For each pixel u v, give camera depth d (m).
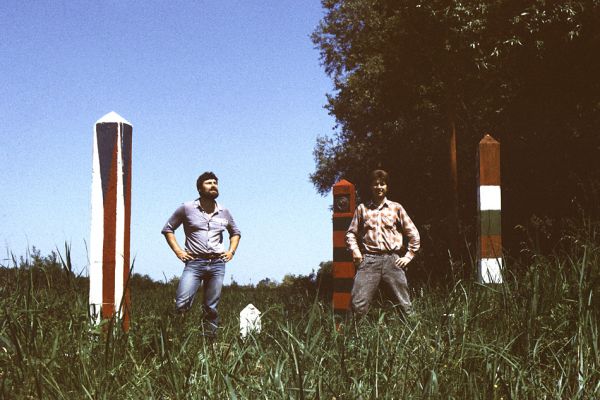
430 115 30.97
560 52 20.64
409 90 28.00
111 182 5.89
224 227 8.27
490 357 3.84
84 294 4.92
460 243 25.88
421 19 24.42
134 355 4.36
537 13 19.97
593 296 4.22
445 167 31.28
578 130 21.84
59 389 3.60
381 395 3.57
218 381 3.69
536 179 23.47
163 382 3.86
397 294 7.51
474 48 22.80
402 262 7.54
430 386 3.44
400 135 32.78
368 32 30.34
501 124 25.02
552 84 21.55
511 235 21.59
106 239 5.84
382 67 28.34
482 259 6.20
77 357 4.03
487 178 6.35
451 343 4.09
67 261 4.75
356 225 7.77
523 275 4.86
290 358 3.86
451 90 25.78
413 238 7.61
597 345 3.97
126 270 5.87
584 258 4.37
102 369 3.80
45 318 4.44
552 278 4.60
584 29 19.78
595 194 5.44
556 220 19.75
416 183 32.59
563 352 4.09
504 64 22.48
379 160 33.69
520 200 23.73
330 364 3.97
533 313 4.21
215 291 8.07
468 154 29.45
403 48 25.89
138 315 5.43
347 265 8.79
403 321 4.93
